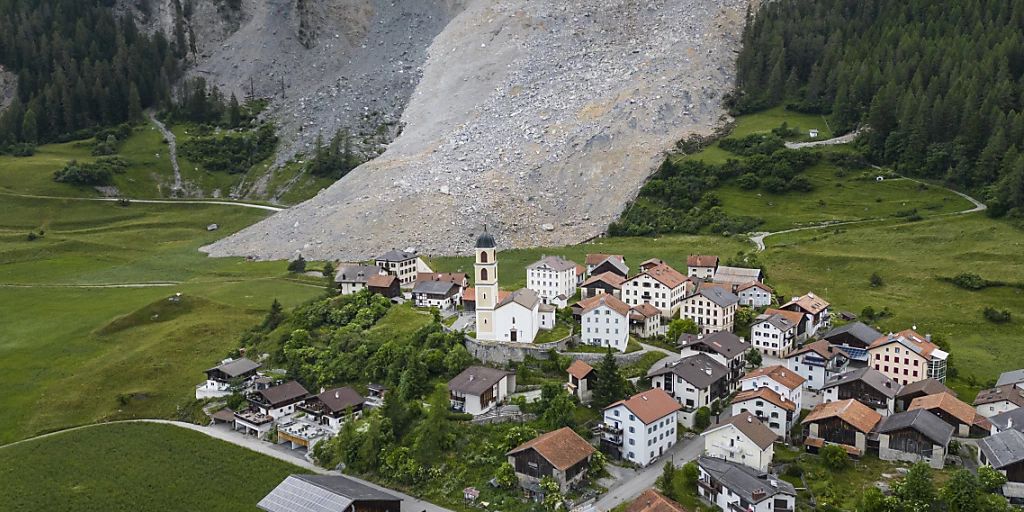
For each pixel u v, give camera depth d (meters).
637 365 134.88
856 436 106.00
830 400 123.00
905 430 103.19
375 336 152.75
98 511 110.44
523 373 130.50
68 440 132.38
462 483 108.44
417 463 112.44
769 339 144.38
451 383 126.31
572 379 125.44
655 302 161.75
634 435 109.94
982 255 190.88
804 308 154.12
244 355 162.88
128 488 116.12
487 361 139.00
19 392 152.75
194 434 132.75
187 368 160.12
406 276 197.38
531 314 138.62
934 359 128.38
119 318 186.75
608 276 169.38
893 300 178.00
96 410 144.50
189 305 192.75
